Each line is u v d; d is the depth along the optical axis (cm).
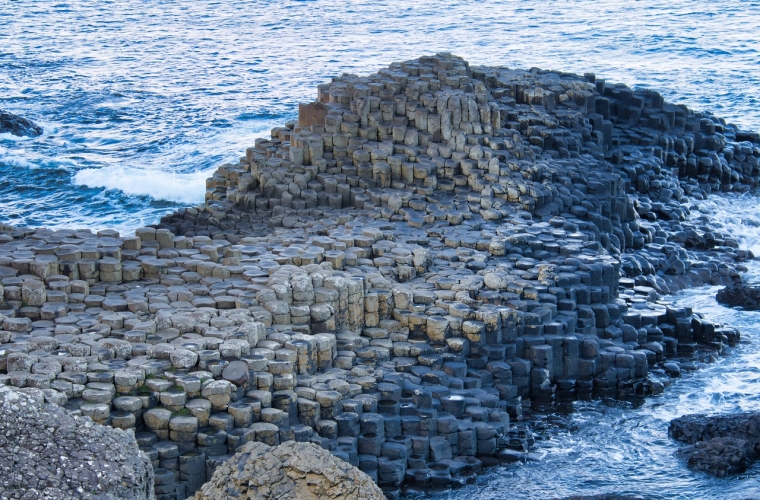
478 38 11900
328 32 12550
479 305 4119
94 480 2064
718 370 4331
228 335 3559
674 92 9175
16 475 2025
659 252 5356
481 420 3681
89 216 6656
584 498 3225
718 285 5191
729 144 6756
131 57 11481
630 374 4147
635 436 3806
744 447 3562
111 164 7556
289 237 4697
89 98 9531
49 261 3909
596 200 5359
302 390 3500
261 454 2220
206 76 10381
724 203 6294
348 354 3794
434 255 4522
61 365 3322
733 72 9800
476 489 3450
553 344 4069
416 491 3447
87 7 14725
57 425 2119
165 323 3612
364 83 5691
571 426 3897
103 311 3753
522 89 6228
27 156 7612
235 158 7694
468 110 5478
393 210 5047
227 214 5284
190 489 3186
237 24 13275
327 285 3941
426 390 3691
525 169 5328
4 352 3316
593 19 12438
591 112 6281
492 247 4556
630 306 4584
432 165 5262
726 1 12950
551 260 4509
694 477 3494
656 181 6141
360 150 5372
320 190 5325
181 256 4194
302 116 5681
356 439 3478
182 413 3244
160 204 6881
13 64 11169
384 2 14200
